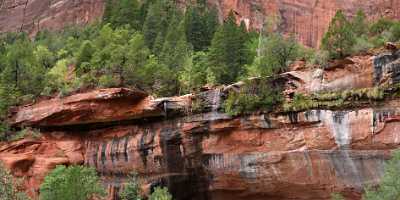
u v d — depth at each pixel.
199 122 40.25
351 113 34.69
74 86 46.25
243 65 48.66
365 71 35.72
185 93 44.91
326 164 35.19
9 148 45.00
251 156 37.97
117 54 45.75
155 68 45.47
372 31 46.25
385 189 25.55
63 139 46.34
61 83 48.53
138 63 46.03
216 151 39.47
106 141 44.69
